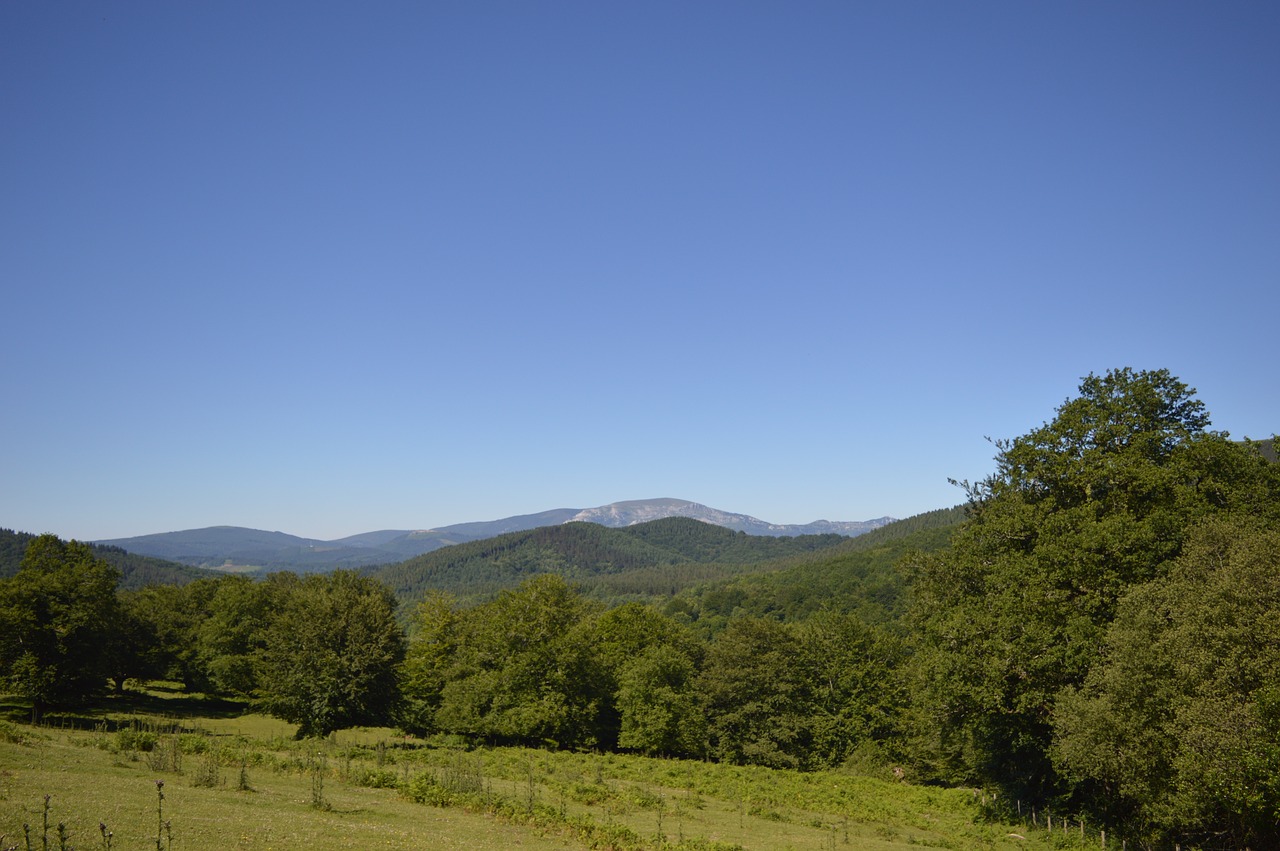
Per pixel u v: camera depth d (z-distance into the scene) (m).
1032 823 37.19
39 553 57.69
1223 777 22.23
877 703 67.00
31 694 50.72
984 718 36.78
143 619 80.94
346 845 17.55
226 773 28.75
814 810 39.88
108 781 22.25
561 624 65.25
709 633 142.50
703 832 29.52
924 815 41.56
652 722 61.78
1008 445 40.16
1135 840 31.23
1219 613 23.62
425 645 73.19
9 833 14.22
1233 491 33.31
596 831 24.17
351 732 66.31
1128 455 35.25
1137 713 26.03
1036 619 33.34
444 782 30.73
